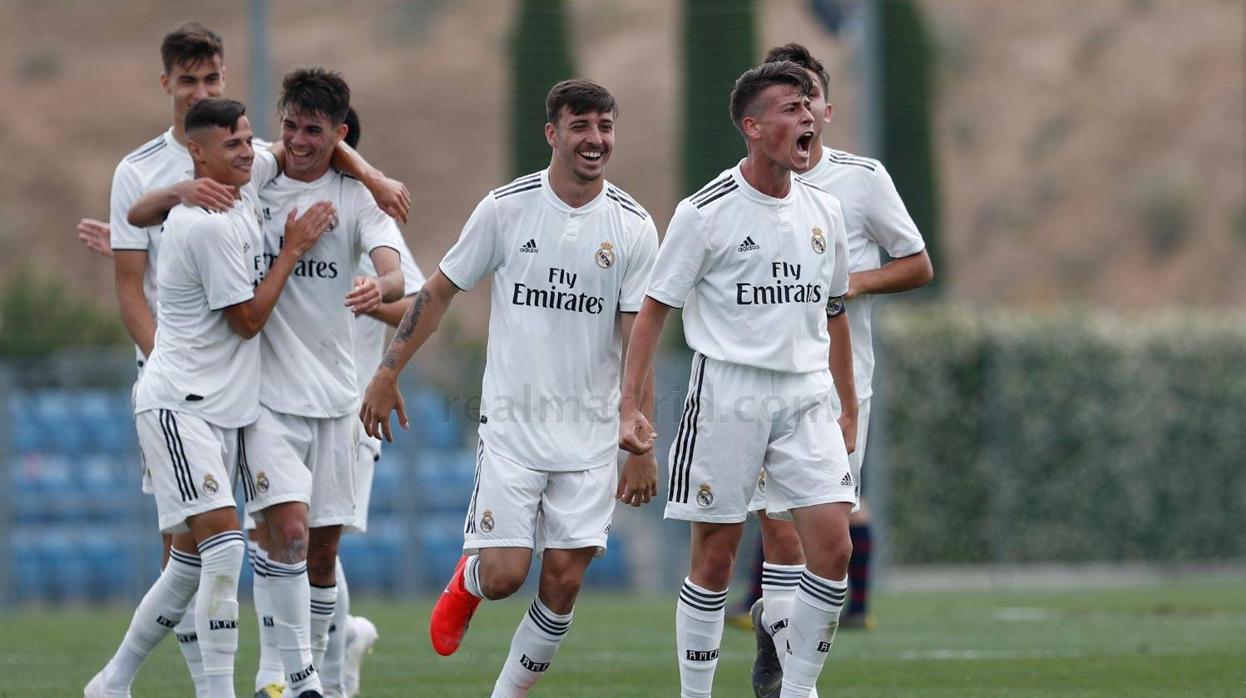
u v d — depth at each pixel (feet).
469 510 71.41
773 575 77.51
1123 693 85.76
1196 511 220.64
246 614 148.87
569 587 70.95
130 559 177.27
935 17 554.46
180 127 83.46
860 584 124.36
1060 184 503.61
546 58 223.30
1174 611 143.84
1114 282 474.90
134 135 367.45
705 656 71.61
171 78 82.89
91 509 176.35
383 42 432.25
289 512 75.05
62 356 208.13
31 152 354.33
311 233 75.56
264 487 75.05
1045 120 524.52
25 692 88.43
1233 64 531.50
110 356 181.37
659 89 401.49
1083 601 157.99
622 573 189.47
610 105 70.74
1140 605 151.43
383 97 393.50
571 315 71.46
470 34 431.43
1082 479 218.18
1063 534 217.15
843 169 81.87
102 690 78.59
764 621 78.02
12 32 397.19
